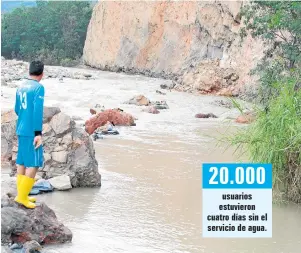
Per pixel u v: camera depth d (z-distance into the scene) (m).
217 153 14.53
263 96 14.83
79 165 10.80
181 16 49.84
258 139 10.30
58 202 9.72
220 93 35.09
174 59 50.16
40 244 7.53
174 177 11.82
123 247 7.63
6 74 40.38
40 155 7.70
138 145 15.59
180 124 21.00
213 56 42.47
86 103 27.19
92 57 67.25
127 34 59.19
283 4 24.19
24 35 83.75
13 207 7.57
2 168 11.52
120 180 11.47
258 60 32.94
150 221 8.85
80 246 7.60
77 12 82.94
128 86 39.62
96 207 9.51
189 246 7.81
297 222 9.08
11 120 11.79
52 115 11.16
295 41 25.05
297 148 10.12
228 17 39.91
